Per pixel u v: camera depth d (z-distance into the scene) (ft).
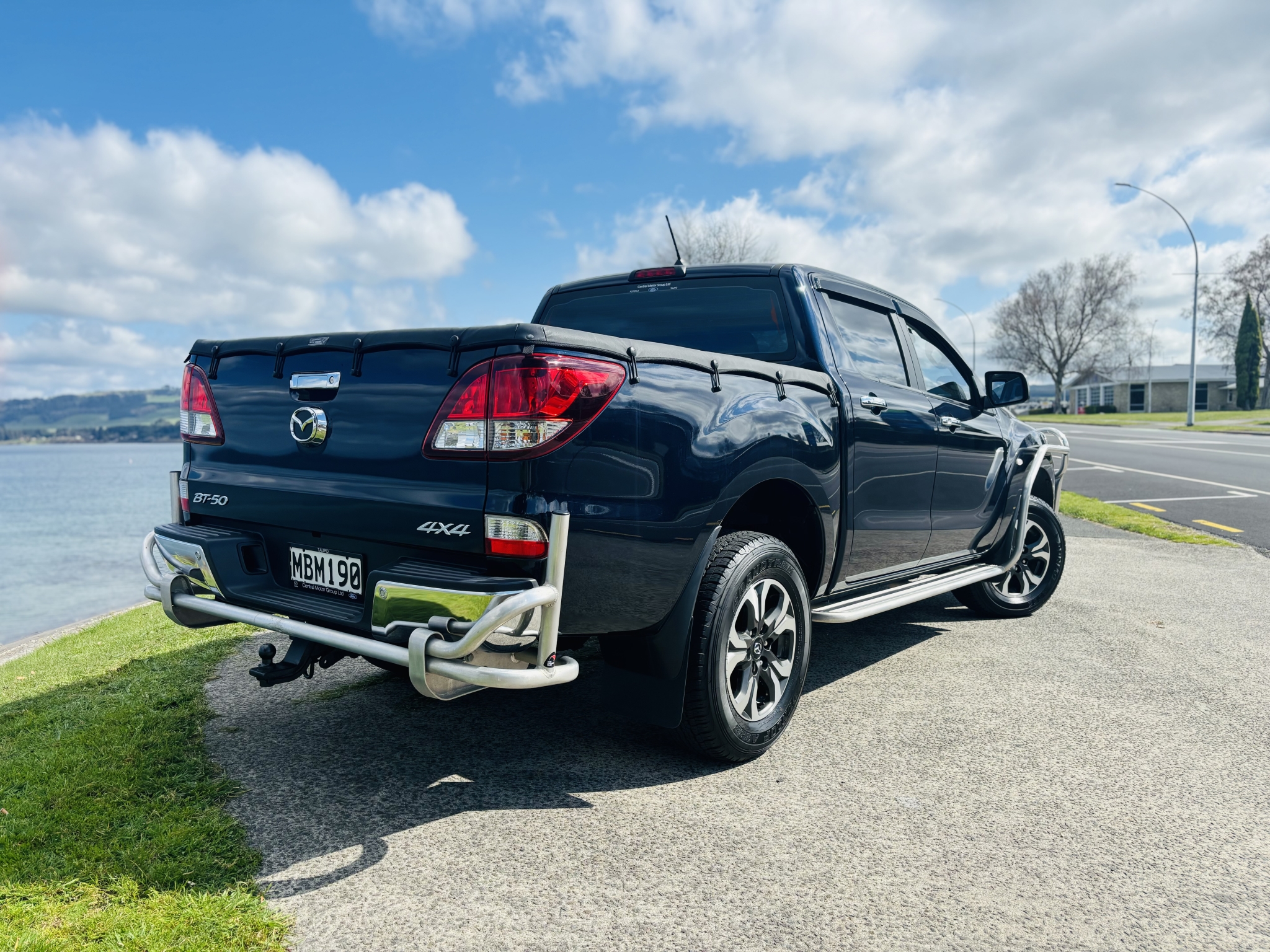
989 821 8.21
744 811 8.38
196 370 9.99
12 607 51.31
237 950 6.01
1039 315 265.13
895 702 11.69
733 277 12.20
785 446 9.81
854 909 6.66
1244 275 229.86
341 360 8.35
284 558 9.09
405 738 10.31
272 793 8.73
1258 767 9.53
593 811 8.36
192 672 13.12
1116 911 6.68
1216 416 185.47
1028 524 16.10
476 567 7.32
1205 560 23.65
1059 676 12.89
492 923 6.41
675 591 8.55
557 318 13.96
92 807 8.32
